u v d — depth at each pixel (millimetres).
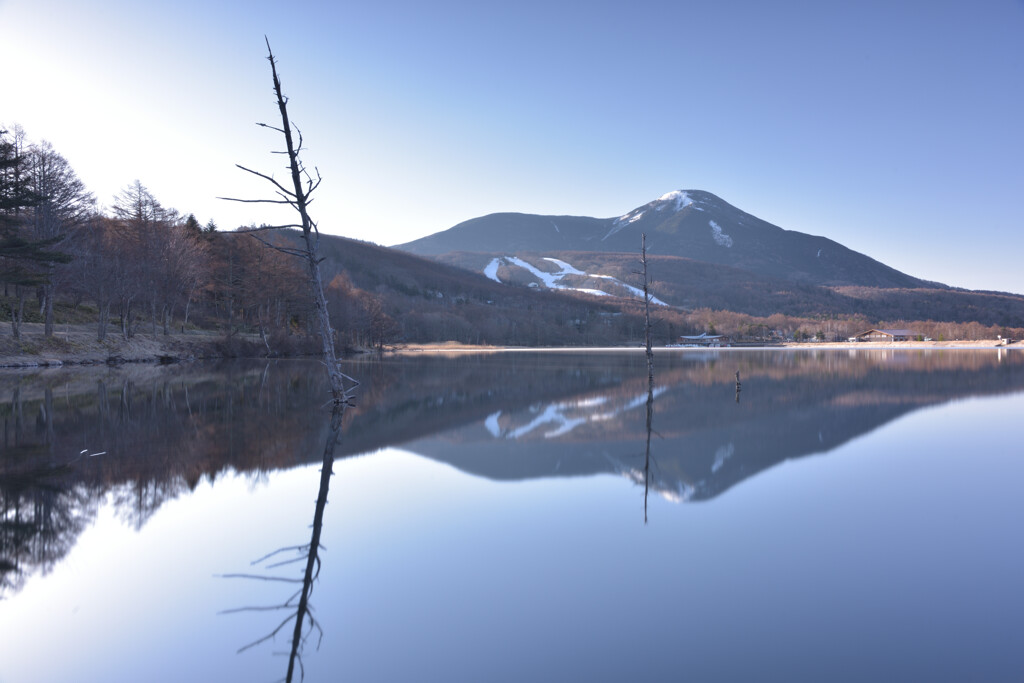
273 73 18656
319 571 7000
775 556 7441
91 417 18906
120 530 8469
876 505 9797
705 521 8922
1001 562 7238
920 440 15938
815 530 8484
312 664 4988
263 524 8742
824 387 31062
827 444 15414
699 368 50625
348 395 26688
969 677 4758
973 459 13523
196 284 68500
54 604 6168
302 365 51438
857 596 6301
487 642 5328
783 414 20906
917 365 54125
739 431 17469
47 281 42969
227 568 7121
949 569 7031
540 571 6973
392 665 4996
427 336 150375
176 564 7266
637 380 36719
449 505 9828
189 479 11375
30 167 48531
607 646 5285
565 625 5656
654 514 9328
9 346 44312
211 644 5375
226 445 14656
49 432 16141
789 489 10875
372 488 10922
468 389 30500
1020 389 29625
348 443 15320
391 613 5953
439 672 4848
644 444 15539
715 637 5434
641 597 6281
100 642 5441
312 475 11875
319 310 21516
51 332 49094
